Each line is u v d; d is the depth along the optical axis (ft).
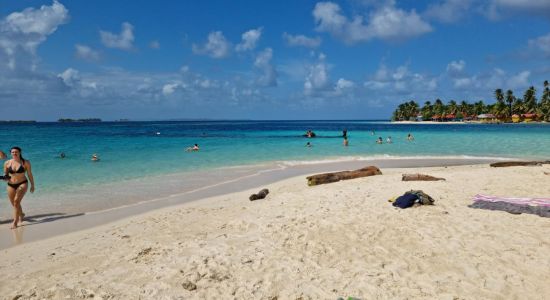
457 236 26.40
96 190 49.88
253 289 20.08
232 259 23.66
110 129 310.24
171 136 192.03
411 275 21.15
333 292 19.62
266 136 191.83
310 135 179.52
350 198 38.93
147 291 19.77
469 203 35.22
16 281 21.38
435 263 22.53
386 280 20.67
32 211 38.88
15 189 33.19
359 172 56.49
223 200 43.62
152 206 41.09
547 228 27.32
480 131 241.14
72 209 39.70
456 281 20.27
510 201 34.19
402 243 25.72
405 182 48.14
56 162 78.89
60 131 262.26
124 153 98.89
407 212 32.32
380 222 30.01
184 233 29.99
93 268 23.12
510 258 22.62
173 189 50.78
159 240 28.25
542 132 216.74
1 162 79.51
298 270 22.17
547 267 21.33
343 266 22.61
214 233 29.58
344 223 30.01
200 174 63.93
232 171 67.36
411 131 256.11
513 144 125.18
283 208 36.11
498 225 28.32
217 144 134.00
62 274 22.31
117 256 25.09
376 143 135.44
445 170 63.82
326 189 45.32
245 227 30.73
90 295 19.27
